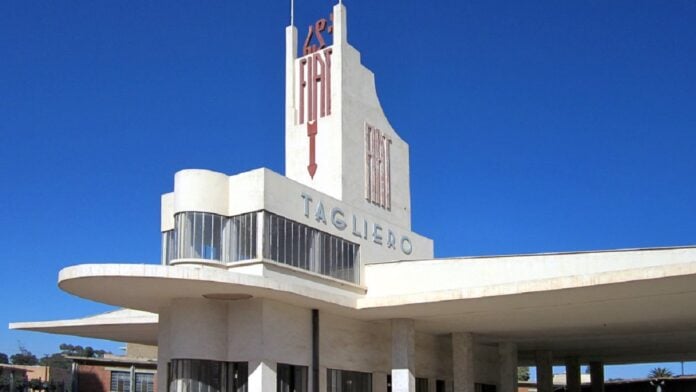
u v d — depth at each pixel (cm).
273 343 3225
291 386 3350
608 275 2823
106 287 2933
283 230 3397
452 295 3241
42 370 6906
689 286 2842
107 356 6700
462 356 4262
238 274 2883
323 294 3284
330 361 3597
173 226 3597
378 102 4431
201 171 3325
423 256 4556
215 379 3197
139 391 5959
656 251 3556
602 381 6325
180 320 3186
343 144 4028
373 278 3984
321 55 4238
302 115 4206
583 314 3569
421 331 4294
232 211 3362
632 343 4916
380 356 4003
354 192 4053
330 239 3734
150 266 2744
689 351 5509
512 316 3666
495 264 3834
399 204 4459
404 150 4609
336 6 4238
